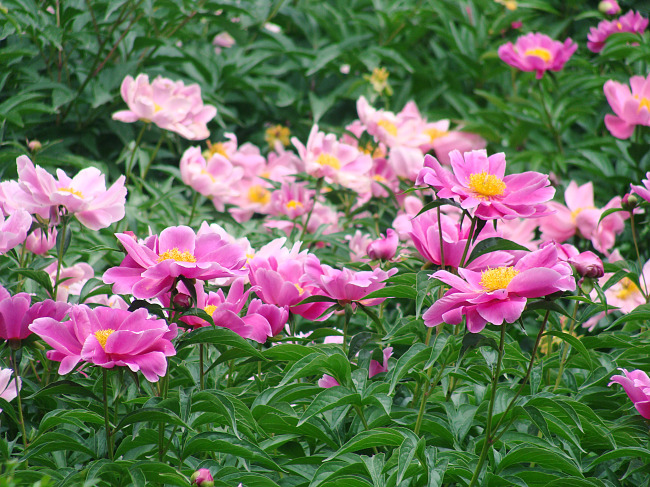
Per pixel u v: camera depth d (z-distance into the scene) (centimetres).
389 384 178
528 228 224
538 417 167
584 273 184
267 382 186
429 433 182
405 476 172
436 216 180
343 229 260
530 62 264
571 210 227
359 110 265
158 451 174
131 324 164
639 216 221
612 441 175
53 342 163
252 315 178
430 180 170
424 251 178
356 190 239
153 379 162
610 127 239
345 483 171
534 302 163
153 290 168
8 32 237
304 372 178
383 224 271
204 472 162
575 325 187
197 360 191
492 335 179
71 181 187
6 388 177
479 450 178
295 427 178
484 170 172
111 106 288
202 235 174
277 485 172
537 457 172
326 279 180
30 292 196
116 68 286
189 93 258
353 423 181
